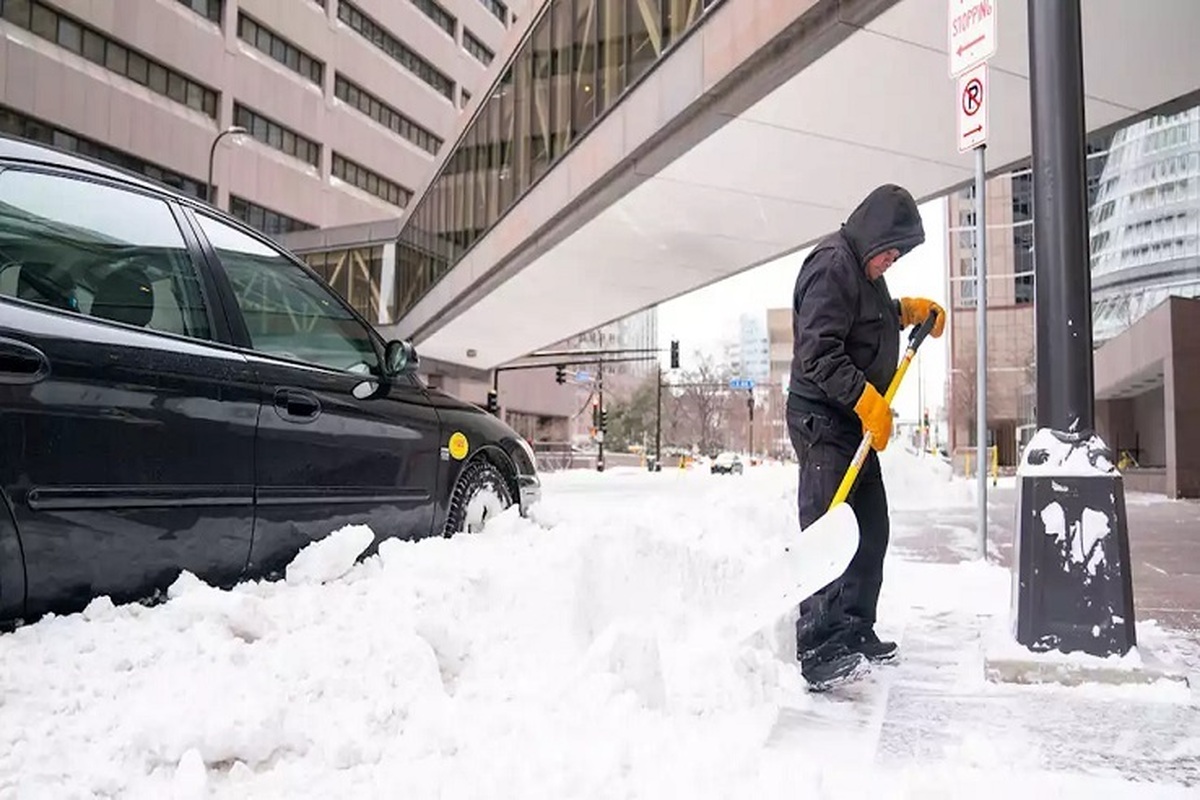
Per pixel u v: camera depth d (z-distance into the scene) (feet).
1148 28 28.43
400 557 12.09
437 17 208.44
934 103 36.19
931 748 8.99
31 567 8.43
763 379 399.65
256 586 10.35
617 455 212.84
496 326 99.86
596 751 7.93
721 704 9.86
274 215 163.84
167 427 9.65
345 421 12.23
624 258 63.26
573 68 56.90
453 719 8.38
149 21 136.87
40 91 120.47
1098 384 84.74
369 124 185.57
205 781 6.82
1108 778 8.15
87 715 7.33
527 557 13.10
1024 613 11.84
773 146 41.04
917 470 45.47
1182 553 24.09
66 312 9.15
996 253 231.71
